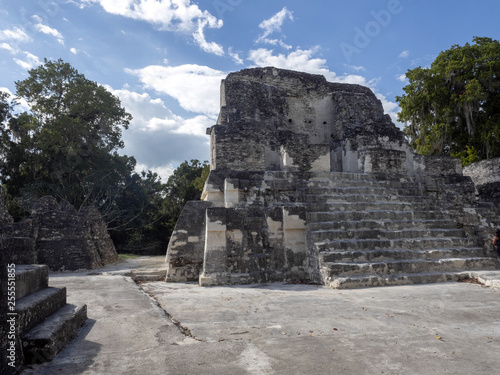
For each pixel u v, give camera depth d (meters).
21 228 11.95
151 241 28.88
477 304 5.11
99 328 4.00
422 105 21.58
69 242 12.48
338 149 14.01
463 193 11.66
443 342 3.51
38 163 24.45
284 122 14.51
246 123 12.15
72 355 3.20
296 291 6.47
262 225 8.35
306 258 8.25
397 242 8.05
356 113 15.12
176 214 30.33
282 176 10.44
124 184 29.45
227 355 3.21
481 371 2.82
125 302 5.38
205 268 7.72
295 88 15.77
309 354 3.22
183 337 3.71
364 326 4.08
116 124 29.38
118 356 3.18
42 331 3.18
